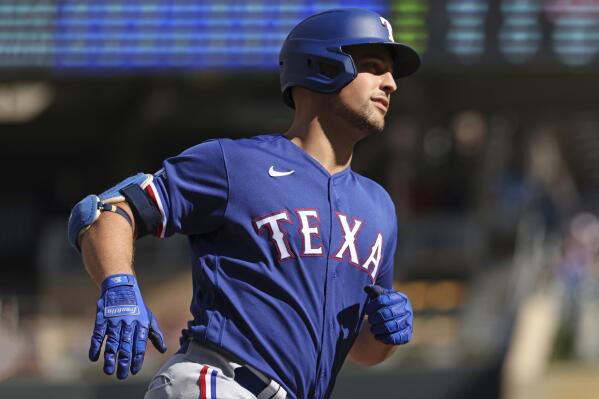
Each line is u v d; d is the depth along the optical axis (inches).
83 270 1931.6
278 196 371.6
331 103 386.3
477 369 1622.8
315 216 374.0
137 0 1758.1
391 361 1627.7
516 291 1863.9
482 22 1756.9
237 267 369.7
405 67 407.2
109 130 2655.0
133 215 363.9
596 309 1861.5
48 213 2736.2
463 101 2224.4
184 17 1765.5
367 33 385.1
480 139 2368.4
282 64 400.5
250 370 364.5
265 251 367.9
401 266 2177.7
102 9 1756.9
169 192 368.8
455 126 2390.5
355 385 1581.0
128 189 364.5
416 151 2342.5
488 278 2065.7
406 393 1594.5
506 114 2285.9
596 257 2202.3
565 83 2156.7
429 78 2138.3
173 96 2300.7
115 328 332.8
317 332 371.6
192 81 2196.1
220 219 372.2
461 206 2397.9
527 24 1760.6
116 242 351.6
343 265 379.2
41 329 1489.9
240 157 373.7
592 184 2984.7
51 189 2770.7
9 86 2433.6
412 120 2300.7
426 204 2327.8
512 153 2443.4
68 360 1494.8
